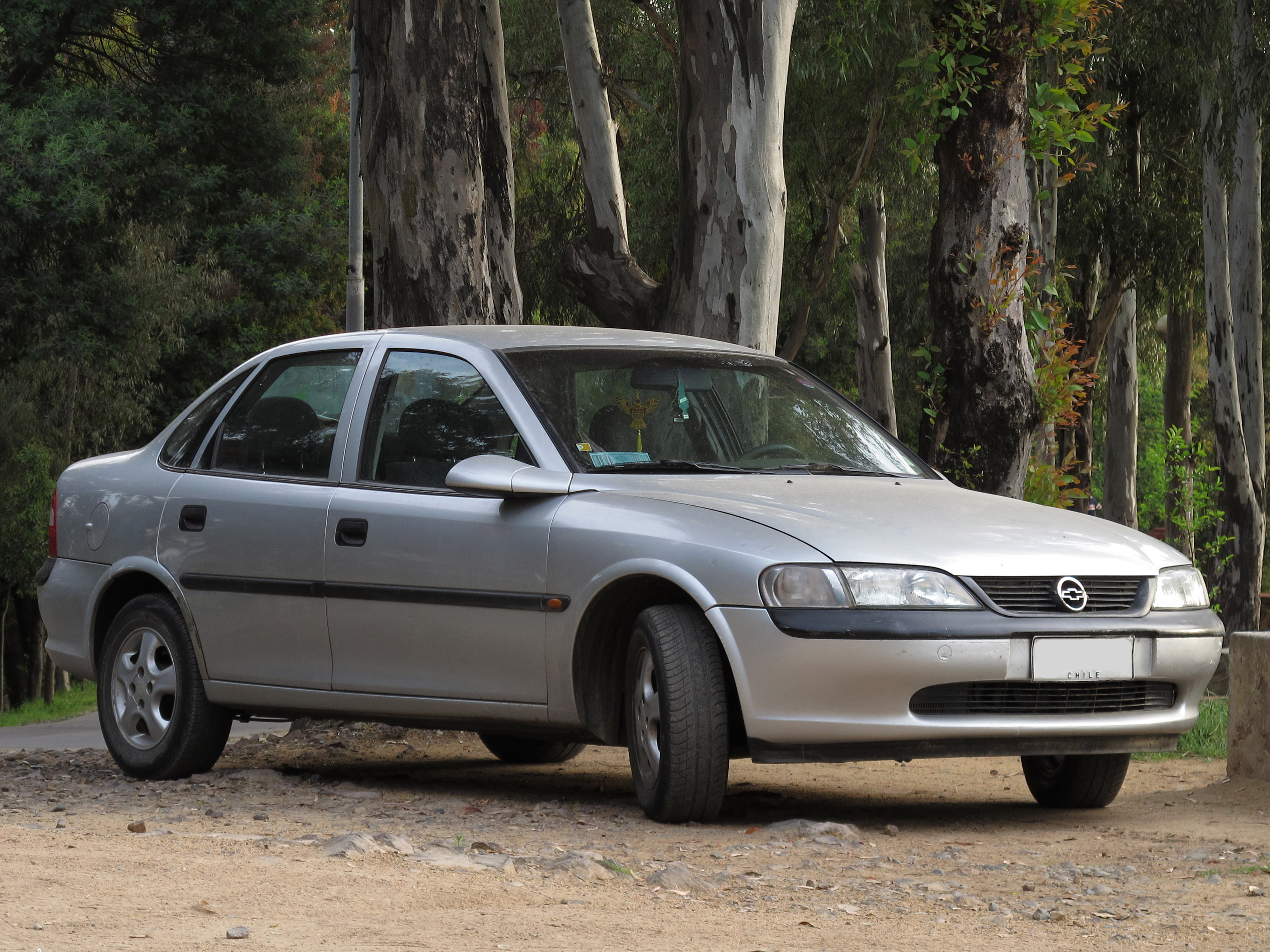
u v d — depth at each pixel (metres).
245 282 59.53
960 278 21.28
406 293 20.30
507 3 55.16
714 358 13.51
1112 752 11.16
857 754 10.55
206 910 7.50
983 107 21.23
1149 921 8.02
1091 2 21.36
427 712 12.38
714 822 11.12
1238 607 52.44
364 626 12.63
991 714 10.70
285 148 58.00
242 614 13.47
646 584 11.29
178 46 55.88
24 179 44.31
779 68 21.02
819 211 55.97
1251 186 52.09
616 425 12.33
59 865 8.62
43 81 50.94
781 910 8.15
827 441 13.19
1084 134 21.45
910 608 10.48
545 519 11.66
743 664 10.55
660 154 52.66
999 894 8.77
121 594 14.90
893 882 9.02
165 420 62.94
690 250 21.34
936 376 21.55
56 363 50.09
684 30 21.19
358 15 20.72
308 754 17.53
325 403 13.62
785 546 10.65
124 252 50.28
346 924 7.34
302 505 13.14
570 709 11.48
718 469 12.21
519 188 60.28
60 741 28.78
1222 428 52.72
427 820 11.38
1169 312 67.62
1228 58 49.12
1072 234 54.97
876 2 29.88
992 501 12.31
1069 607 10.83
